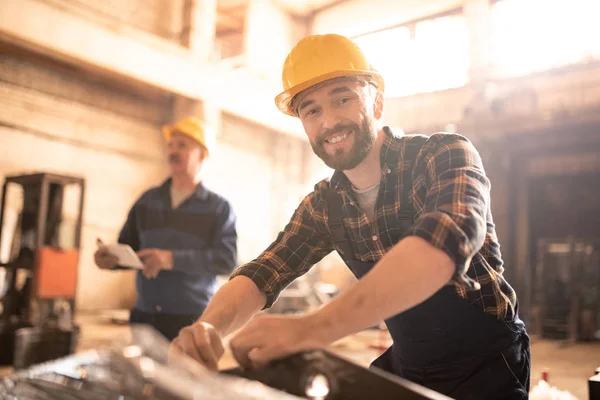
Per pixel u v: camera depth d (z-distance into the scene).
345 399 0.58
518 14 11.68
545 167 11.35
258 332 0.68
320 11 14.05
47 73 8.67
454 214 0.82
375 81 1.19
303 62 1.12
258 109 11.41
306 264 1.32
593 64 10.73
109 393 0.51
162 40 9.37
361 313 0.70
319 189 1.35
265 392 0.53
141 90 9.84
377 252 1.23
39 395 0.60
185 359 0.54
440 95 12.27
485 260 1.10
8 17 7.16
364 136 1.12
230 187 11.91
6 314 4.82
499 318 1.10
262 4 13.05
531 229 11.52
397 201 1.17
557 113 10.06
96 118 9.37
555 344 7.86
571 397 1.76
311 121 1.14
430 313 1.12
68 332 4.58
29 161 8.40
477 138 10.92
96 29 8.23
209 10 10.77
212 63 10.35
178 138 2.69
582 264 8.93
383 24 13.16
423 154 1.12
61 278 4.80
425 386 1.16
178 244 2.61
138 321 2.54
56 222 5.12
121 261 2.39
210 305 1.08
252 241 12.41
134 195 9.92
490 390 1.09
